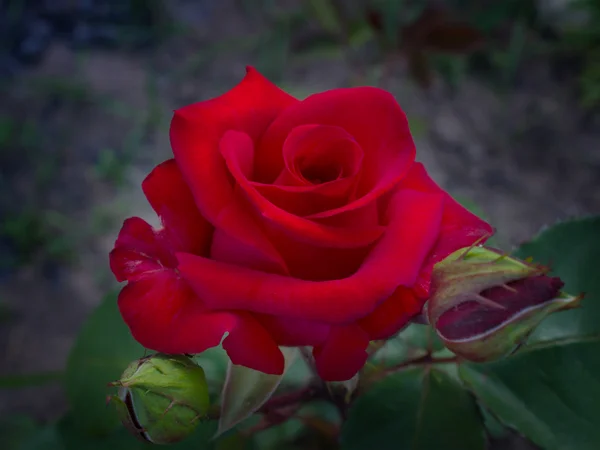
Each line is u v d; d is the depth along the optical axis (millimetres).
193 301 161
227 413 179
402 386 219
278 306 151
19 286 462
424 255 164
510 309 162
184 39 620
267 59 587
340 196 166
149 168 524
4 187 510
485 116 563
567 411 211
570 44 603
